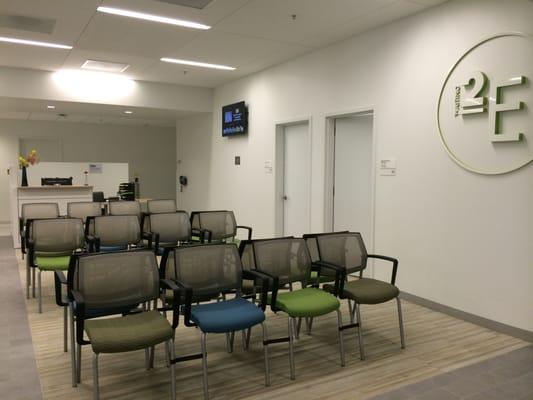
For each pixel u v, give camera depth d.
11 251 7.04
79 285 2.55
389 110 4.67
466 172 3.90
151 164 13.07
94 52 5.83
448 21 4.01
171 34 5.07
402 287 4.57
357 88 5.09
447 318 3.99
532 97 3.38
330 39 5.25
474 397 2.59
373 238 4.91
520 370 2.95
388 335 3.58
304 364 3.04
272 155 6.72
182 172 9.79
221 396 2.60
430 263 4.25
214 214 5.22
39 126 11.53
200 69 6.80
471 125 3.83
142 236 4.73
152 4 4.16
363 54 4.99
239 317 2.66
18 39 5.25
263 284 2.85
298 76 6.08
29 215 5.27
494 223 3.68
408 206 4.47
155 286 2.78
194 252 2.90
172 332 2.48
